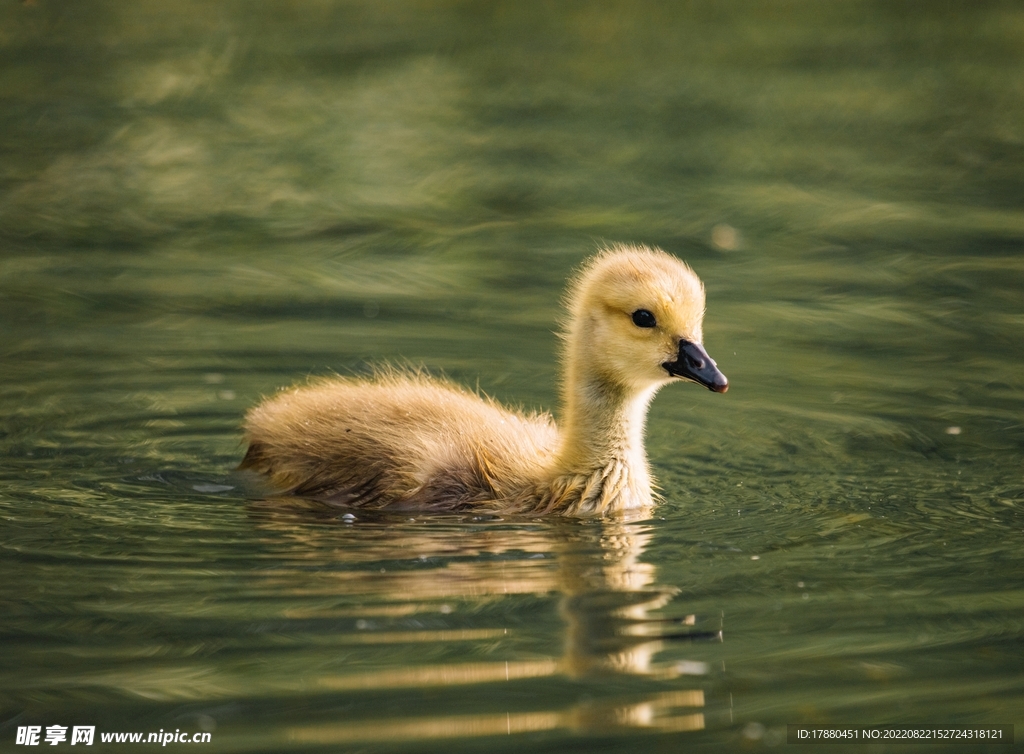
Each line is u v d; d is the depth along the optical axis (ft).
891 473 43.57
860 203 73.31
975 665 30.32
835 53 100.83
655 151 81.76
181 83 92.84
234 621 31.94
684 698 28.86
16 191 74.90
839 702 28.78
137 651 30.42
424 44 102.83
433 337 56.80
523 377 52.95
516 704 28.48
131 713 27.89
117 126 84.84
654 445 47.21
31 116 85.61
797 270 64.49
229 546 36.99
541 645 30.94
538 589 34.17
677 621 32.37
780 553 36.86
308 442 43.01
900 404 49.85
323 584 34.30
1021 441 46.09
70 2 111.55
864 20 109.70
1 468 43.37
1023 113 87.71
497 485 41.52
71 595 33.32
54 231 69.46
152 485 42.42
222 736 27.17
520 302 60.70
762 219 71.10
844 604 33.40
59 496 41.04
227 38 102.83
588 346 42.70
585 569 35.60
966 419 48.29
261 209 73.20
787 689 29.27
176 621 31.91
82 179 76.89
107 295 61.00
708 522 39.65
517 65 98.53
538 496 41.52
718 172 78.33
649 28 108.68
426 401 44.14
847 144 82.99
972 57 98.84
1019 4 113.29
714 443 47.11
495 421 44.16
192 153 81.10
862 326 57.88
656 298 41.86
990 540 37.65
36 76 92.63
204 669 29.68
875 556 36.58
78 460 44.37
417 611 32.68
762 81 94.68
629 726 27.71
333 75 95.35
